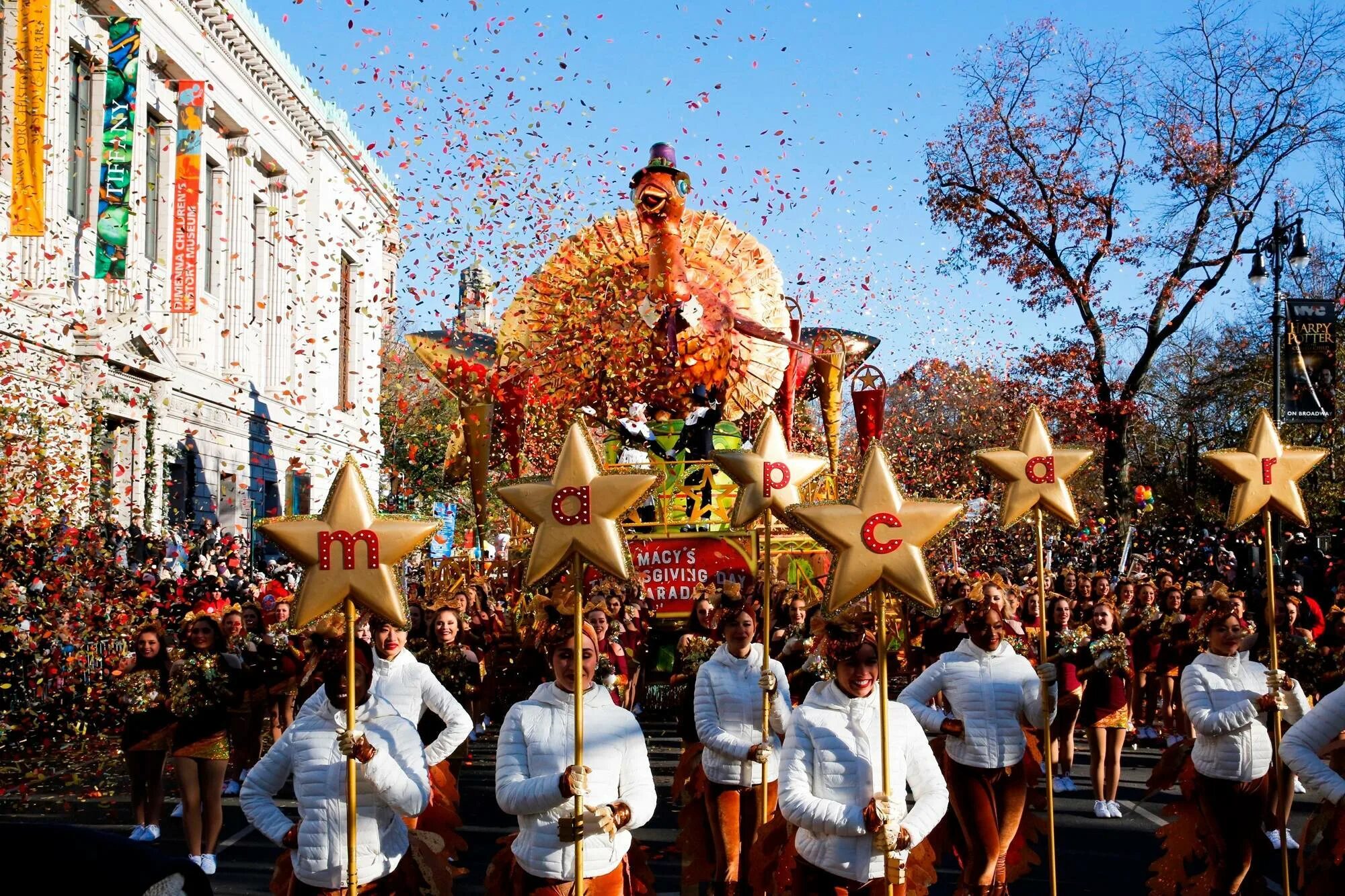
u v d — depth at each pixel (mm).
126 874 3543
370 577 5875
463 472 20750
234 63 37094
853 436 28016
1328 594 19859
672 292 18891
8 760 13750
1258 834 7547
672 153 18906
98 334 25594
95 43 27891
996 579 12602
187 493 33500
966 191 31766
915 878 6258
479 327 21766
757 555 16938
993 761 7535
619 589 14273
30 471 16516
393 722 5906
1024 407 32188
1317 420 21891
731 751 7492
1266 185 30266
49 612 14078
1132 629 14898
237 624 11898
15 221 23688
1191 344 44094
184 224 32719
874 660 5711
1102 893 8680
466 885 8961
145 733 10336
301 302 38312
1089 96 31000
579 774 5305
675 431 18766
